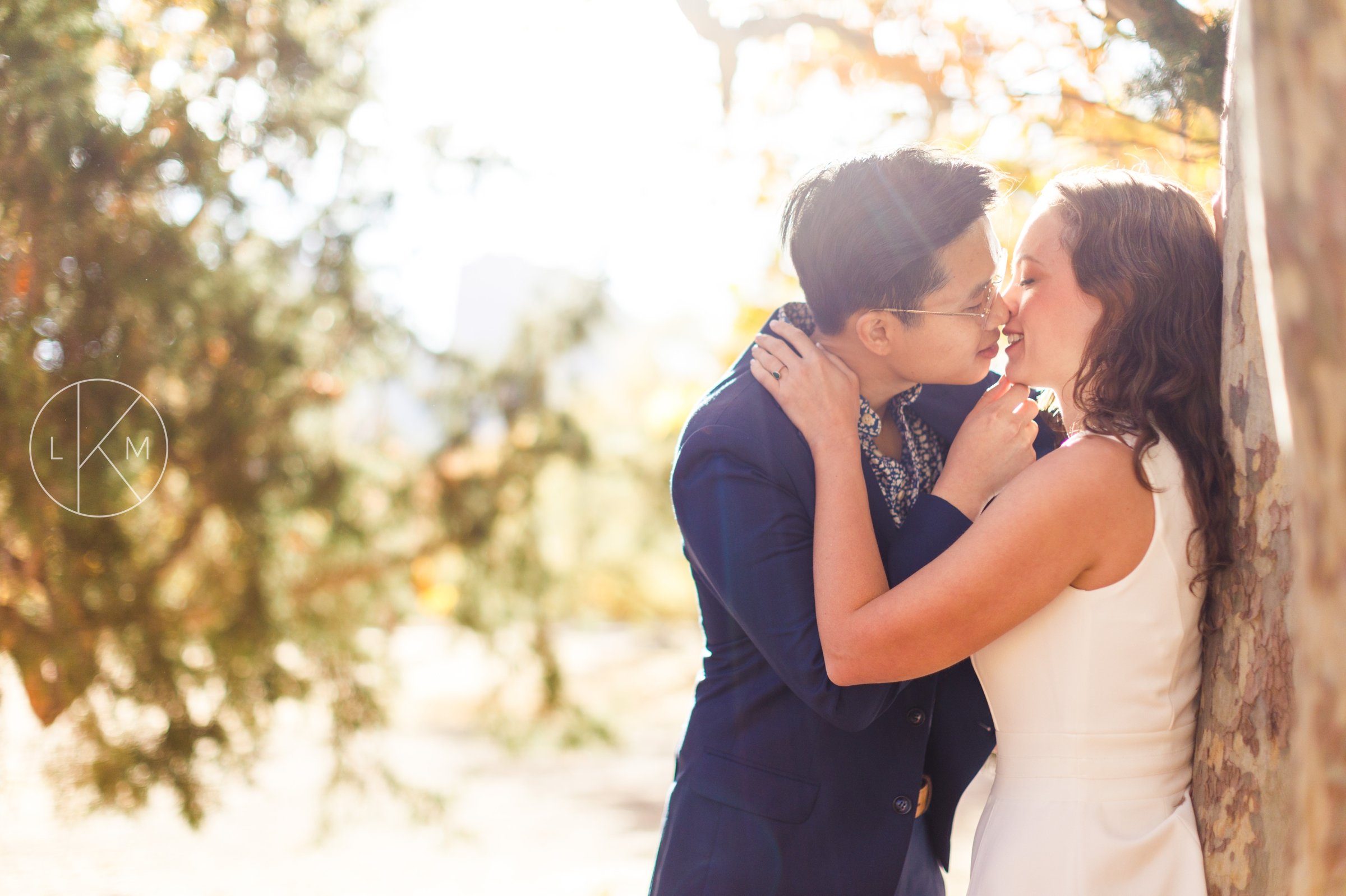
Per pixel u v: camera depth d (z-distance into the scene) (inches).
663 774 383.6
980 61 108.8
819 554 58.4
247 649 209.6
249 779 215.9
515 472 273.1
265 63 192.5
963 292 61.6
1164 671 54.5
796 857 62.2
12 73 148.0
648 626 689.6
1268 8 32.9
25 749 204.1
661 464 306.2
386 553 251.6
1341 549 32.7
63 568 175.3
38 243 159.5
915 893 68.4
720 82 132.8
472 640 303.9
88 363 169.8
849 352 66.1
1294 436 33.5
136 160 165.3
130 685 195.9
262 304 209.0
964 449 61.2
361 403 252.1
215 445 198.7
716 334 211.6
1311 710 34.1
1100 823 54.2
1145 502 53.4
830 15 120.7
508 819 303.0
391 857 250.1
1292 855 35.9
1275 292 33.5
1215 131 73.6
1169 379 54.5
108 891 197.9
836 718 58.4
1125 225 56.0
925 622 53.9
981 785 274.8
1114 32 88.8
